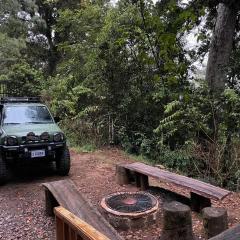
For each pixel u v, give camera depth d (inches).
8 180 292.7
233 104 320.2
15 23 1040.2
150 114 426.9
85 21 546.3
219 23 380.8
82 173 311.6
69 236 112.9
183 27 164.1
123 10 432.8
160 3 268.7
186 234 168.6
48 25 1196.5
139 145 424.2
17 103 321.4
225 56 378.9
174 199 235.8
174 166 359.6
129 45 406.9
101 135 453.1
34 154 274.1
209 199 209.2
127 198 211.0
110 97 449.7
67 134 465.4
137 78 430.6
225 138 317.1
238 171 293.1
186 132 370.0
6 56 805.9
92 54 442.3
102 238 93.5
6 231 191.8
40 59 1176.2
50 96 560.4
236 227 69.1
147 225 189.8
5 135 270.5
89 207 178.5
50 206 210.5
